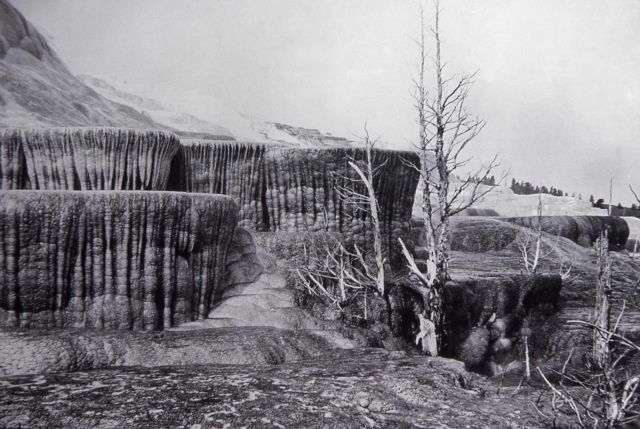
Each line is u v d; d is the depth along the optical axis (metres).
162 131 11.76
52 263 8.75
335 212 14.23
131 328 9.37
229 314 11.02
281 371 8.02
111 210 9.21
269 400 6.57
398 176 15.30
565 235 25.98
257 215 14.00
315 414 6.29
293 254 13.12
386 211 15.27
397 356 10.13
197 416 5.88
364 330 11.62
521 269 18.69
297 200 13.98
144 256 9.66
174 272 10.12
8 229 8.34
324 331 10.95
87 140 10.77
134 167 11.25
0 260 8.30
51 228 8.70
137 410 5.86
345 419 6.26
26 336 7.75
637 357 8.51
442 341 12.12
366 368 8.62
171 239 10.02
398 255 15.53
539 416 7.37
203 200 10.66
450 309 13.97
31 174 10.64
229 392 6.71
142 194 9.52
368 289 13.15
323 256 13.30
